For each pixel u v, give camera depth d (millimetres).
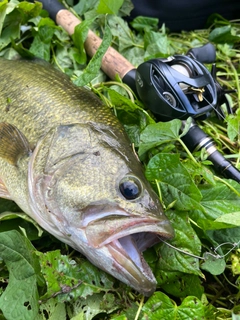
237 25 547
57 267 295
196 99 350
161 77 342
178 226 312
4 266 312
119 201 285
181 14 526
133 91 404
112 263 281
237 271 306
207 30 542
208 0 521
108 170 296
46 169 307
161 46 472
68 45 458
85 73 354
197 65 353
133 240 291
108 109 346
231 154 390
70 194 296
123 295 304
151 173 322
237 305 308
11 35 451
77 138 308
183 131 338
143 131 332
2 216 334
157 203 290
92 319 304
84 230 291
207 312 292
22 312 275
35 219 322
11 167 331
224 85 464
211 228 316
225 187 330
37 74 365
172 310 284
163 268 306
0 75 366
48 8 471
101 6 446
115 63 415
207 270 305
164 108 345
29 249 295
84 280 300
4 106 348
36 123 327
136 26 515
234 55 497
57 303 292
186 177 312
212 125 409
